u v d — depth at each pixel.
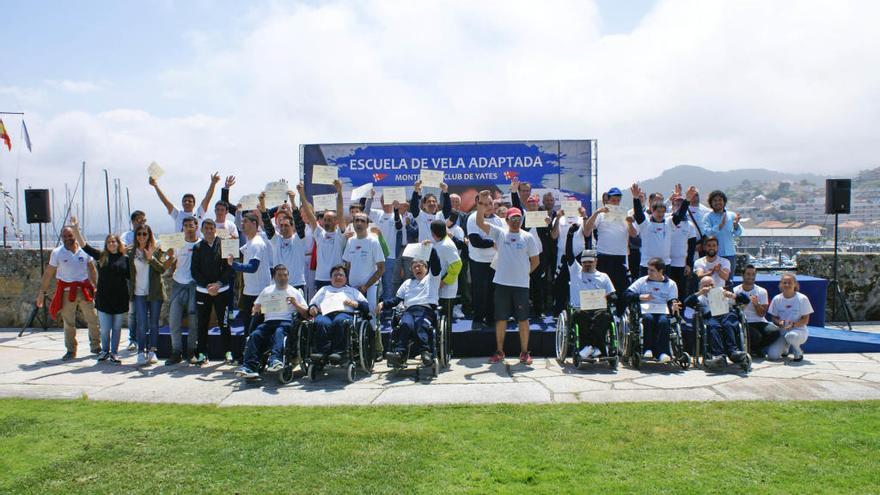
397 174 13.90
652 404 6.59
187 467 5.11
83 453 5.43
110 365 8.98
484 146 13.80
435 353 7.92
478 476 4.82
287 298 8.09
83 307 9.68
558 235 10.40
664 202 9.88
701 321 8.30
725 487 4.56
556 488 4.59
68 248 9.51
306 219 9.99
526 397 6.93
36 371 8.62
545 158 13.74
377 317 8.46
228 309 8.96
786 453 5.18
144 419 6.34
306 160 13.99
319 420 6.23
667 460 5.08
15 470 5.09
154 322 9.12
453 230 10.55
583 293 8.12
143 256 9.10
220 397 7.20
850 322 11.89
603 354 8.25
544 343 9.24
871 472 4.79
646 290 8.50
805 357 8.91
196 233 9.07
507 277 8.60
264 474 4.96
